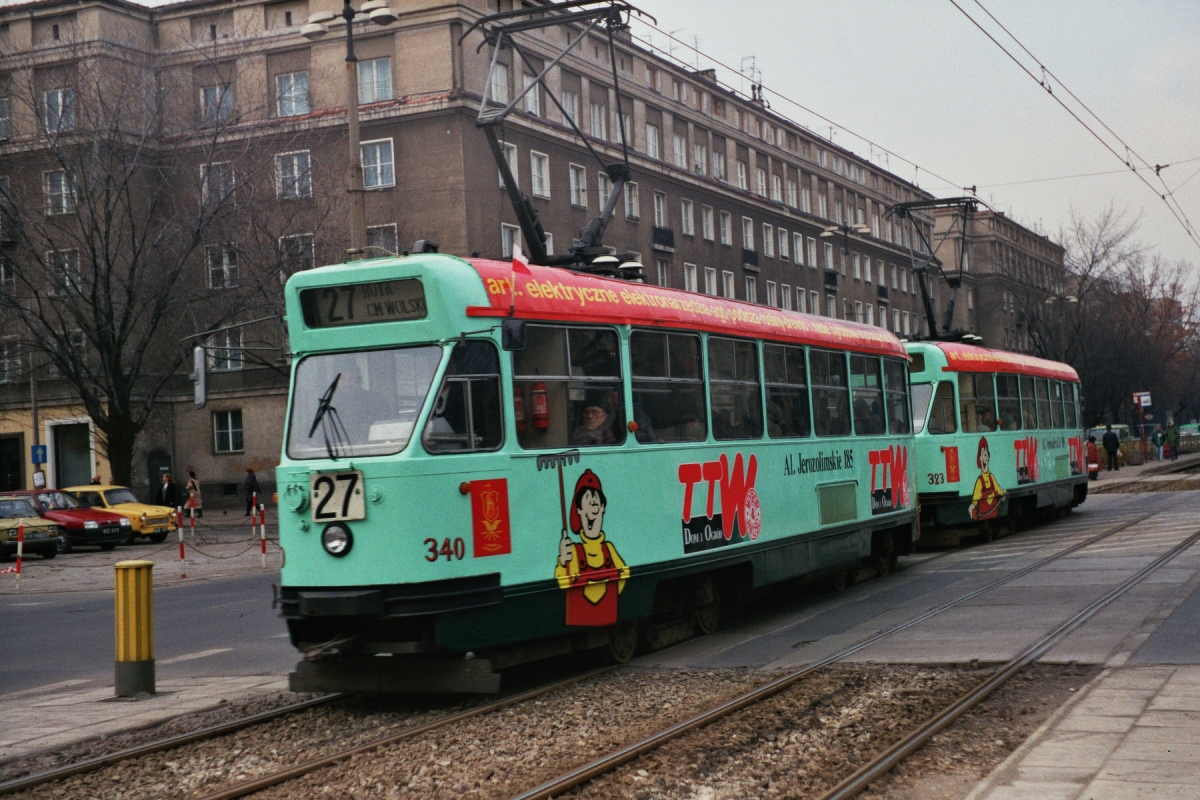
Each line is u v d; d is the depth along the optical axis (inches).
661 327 464.4
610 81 1897.1
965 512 855.1
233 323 1441.9
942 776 270.4
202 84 1670.8
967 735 306.5
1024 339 3698.3
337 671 376.8
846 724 325.1
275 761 310.5
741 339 527.2
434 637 359.3
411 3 1599.4
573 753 303.9
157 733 353.1
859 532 636.1
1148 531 834.8
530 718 347.3
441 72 1587.1
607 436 430.3
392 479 359.9
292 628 383.6
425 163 1594.5
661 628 472.4
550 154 1743.4
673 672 415.8
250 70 1647.4
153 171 1471.5
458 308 375.6
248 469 1667.1
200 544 1289.4
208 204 1396.4
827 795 252.8
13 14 1712.6
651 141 2028.8
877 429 676.1
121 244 1477.6
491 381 383.9
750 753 297.9
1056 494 1044.5
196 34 1732.3
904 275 3208.7
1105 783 244.5
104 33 1686.8
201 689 428.1
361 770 294.8
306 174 1430.9
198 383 462.9
